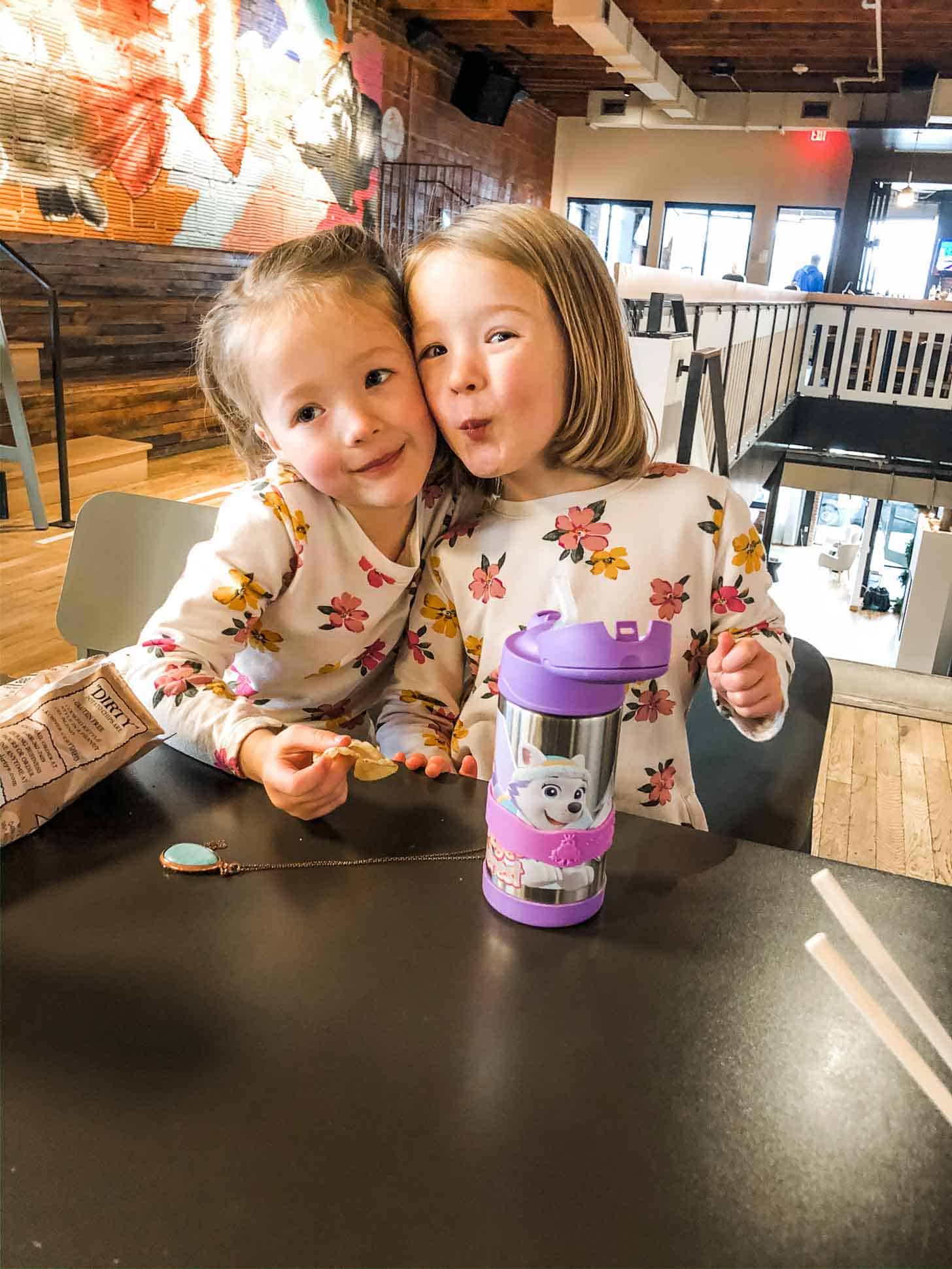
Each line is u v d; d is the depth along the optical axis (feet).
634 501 2.90
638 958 1.72
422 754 2.48
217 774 2.30
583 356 2.64
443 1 23.26
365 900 1.85
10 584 11.46
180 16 16.37
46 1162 1.27
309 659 3.01
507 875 1.79
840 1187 1.29
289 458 2.61
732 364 15.21
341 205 22.67
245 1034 1.50
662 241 37.17
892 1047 1.15
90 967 1.64
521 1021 1.55
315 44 20.40
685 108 30.66
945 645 17.94
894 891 1.94
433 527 3.07
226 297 2.63
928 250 34.88
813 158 34.63
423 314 2.54
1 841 1.97
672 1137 1.35
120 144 15.72
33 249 16.22
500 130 31.94
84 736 2.17
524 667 1.70
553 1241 1.19
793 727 4.42
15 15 13.48
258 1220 1.20
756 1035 1.55
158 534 4.29
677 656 2.88
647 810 2.90
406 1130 1.34
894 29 24.35
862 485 26.71
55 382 13.78
